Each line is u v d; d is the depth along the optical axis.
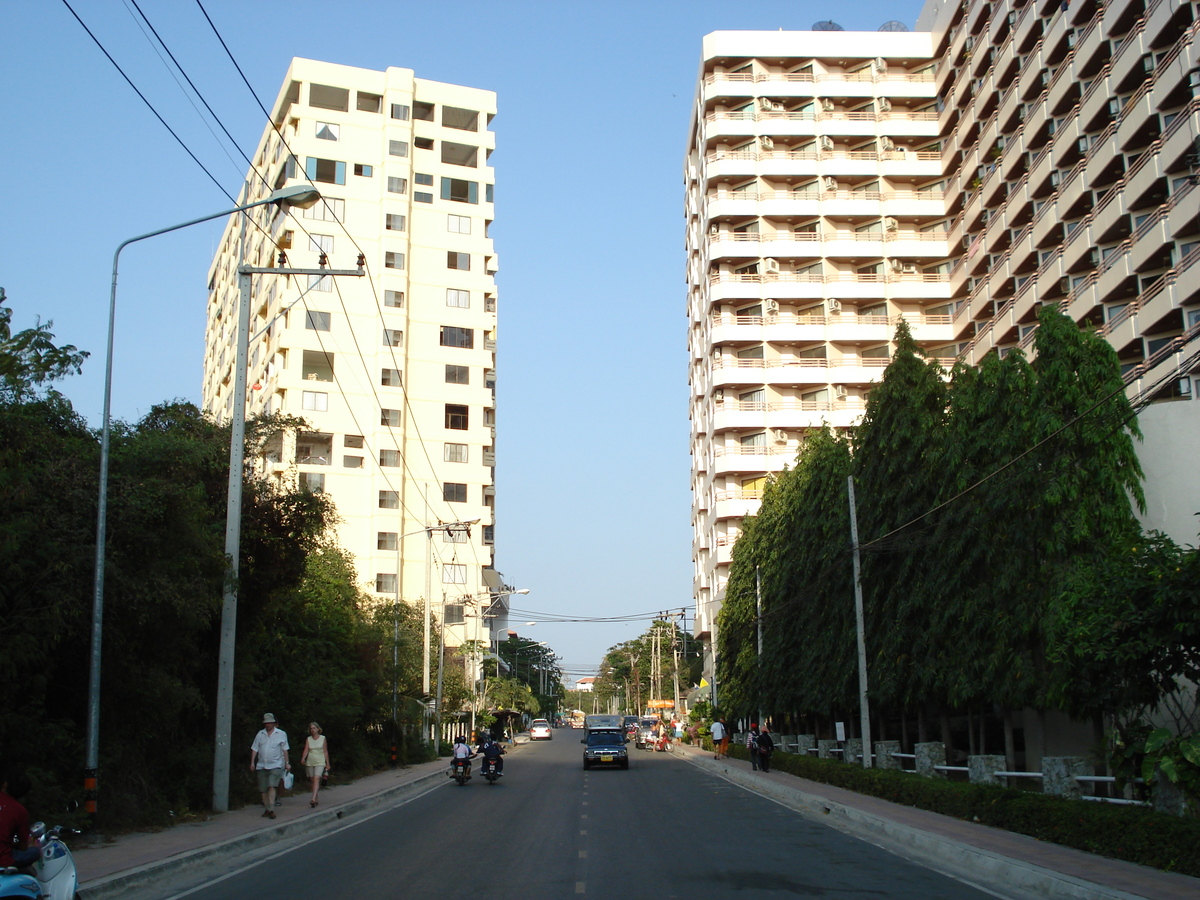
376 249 68.00
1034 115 48.78
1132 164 38.97
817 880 12.43
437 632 57.00
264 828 17.25
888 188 66.88
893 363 27.77
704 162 70.00
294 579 24.92
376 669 37.69
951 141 63.22
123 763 18.25
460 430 68.88
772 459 64.38
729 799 25.44
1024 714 26.28
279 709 27.12
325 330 65.81
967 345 58.25
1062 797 15.73
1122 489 19.89
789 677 35.53
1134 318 37.16
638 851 15.20
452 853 15.09
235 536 20.41
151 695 18.30
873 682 26.55
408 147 70.19
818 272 66.75
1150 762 13.45
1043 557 20.31
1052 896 11.34
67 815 14.90
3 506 14.30
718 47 68.50
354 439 65.38
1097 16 42.94
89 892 11.14
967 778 25.84
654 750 63.50
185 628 19.09
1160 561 14.21
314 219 67.00
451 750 50.94
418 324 69.31
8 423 14.12
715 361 67.06
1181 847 11.70
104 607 16.69
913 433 26.23
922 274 66.56
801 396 66.38
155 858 13.45
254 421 24.62
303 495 24.27
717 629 56.44
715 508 65.31
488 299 74.44
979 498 21.95
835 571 31.00
